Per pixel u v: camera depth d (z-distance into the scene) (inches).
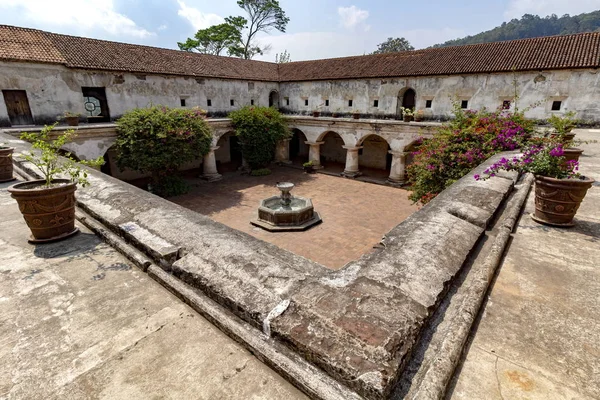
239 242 97.7
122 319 75.8
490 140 261.1
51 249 111.5
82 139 490.3
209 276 82.7
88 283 90.7
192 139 548.4
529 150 143.3
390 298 68.2
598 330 68.6
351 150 718.5
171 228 109.4
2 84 482.3
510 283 86.2
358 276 76.8
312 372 57.1
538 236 116.6
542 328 69.0
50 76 524.4
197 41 1163.9
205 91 751.1
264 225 451.8
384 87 708.7
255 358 64.1
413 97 693.9
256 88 860.6
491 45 634.2
